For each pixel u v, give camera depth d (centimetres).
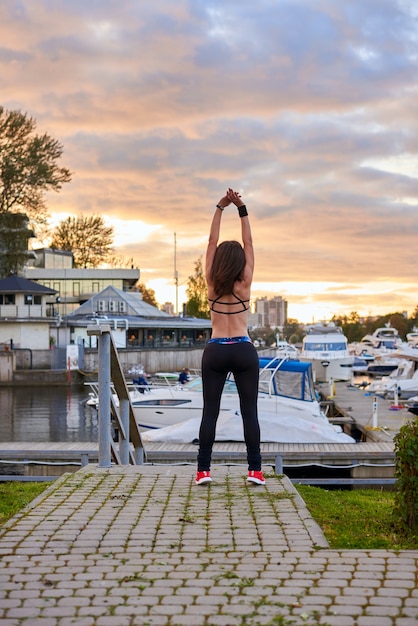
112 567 407
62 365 5566
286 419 1770
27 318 5578
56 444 1514
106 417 712
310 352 5106
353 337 15488
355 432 2467
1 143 6731
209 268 604
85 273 8438
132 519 508
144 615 340
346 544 539
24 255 6894
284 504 548
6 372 5128
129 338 7181
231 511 529
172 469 696
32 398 4288
